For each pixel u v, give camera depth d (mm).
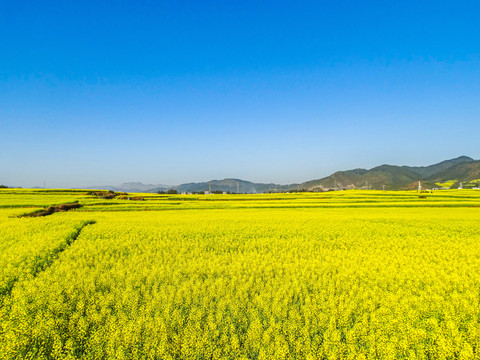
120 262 15359
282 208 49219
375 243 20172
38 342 7930
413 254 17031
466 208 46656
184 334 8109
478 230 24891
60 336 8078
